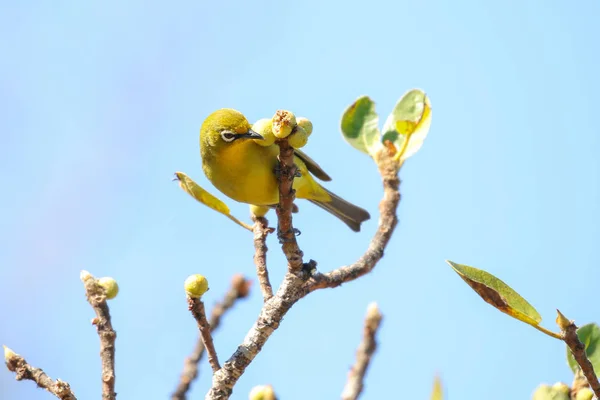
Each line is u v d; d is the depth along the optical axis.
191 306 8.68
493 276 7.71
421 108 12.23
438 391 6.75
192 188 10.38
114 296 9.03
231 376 8.77
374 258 10.81
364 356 10.80
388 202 11.58
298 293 9.37
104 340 8.80
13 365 8.55
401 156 12.00
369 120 12.51
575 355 7.35
